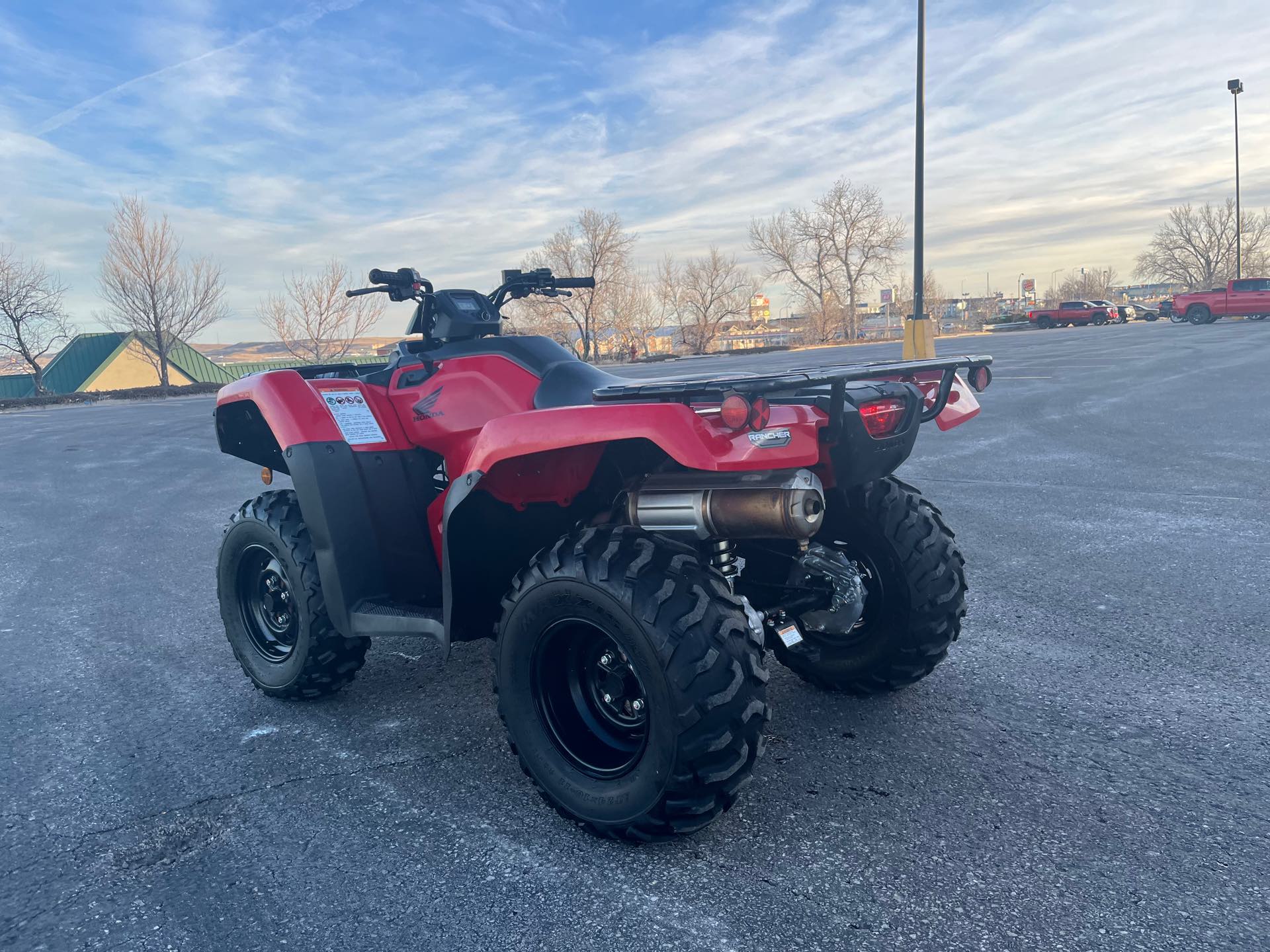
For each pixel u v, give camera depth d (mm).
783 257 73875
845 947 1979
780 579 3150
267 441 3928
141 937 2145
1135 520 5980
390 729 3350
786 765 2871
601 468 2760
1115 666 3553
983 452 9289
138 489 10203
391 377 3570
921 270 18562
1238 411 11172
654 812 2318
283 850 2521
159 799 2875
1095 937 1965
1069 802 2561
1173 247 86062
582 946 2031
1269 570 4707
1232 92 53406
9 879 2436
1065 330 48250
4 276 42062
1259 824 2396
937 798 2617
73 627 4922
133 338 51969
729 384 2254
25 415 25031
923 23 17969
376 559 3350
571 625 2484
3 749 3334
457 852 2469
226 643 4508
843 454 2547
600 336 59844
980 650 3809
